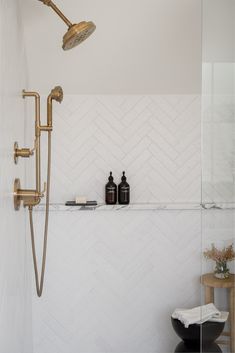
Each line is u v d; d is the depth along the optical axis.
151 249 3.23
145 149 3.21
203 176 2.32
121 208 3.11
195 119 3.21
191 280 3.26
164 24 2.63
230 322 2.14
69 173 3.17
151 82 3.07
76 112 3.15
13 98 2.06
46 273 3.18
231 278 2.12
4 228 1.78
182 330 2.83
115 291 3.22
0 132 1.65
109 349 3.24
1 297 1.73
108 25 2.61
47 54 2.78
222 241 2.18
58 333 3.20
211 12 2.16
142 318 3.25
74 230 3.18
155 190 3.23
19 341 2.36
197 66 2.95
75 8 2.49
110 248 3.20
